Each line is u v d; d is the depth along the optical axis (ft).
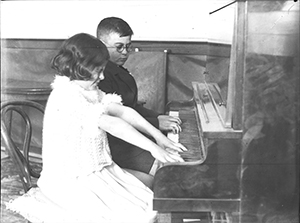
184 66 5.98
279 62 4.30
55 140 4.92
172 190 4.53
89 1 5.88
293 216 4.66
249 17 4.20
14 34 6.11
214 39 5.25
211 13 5.53
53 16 6.00
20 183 6.53
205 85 5.83
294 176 4.57
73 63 5.05
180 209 4.57
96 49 5.09
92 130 4.81
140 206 4.79
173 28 5.87
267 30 4.24
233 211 4.60
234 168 4.51
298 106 4.39
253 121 4.41
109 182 4.96
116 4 5.84
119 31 5.64
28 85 6.24
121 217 4.69
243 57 4.29
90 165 4.92
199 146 4.98
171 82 6.02
